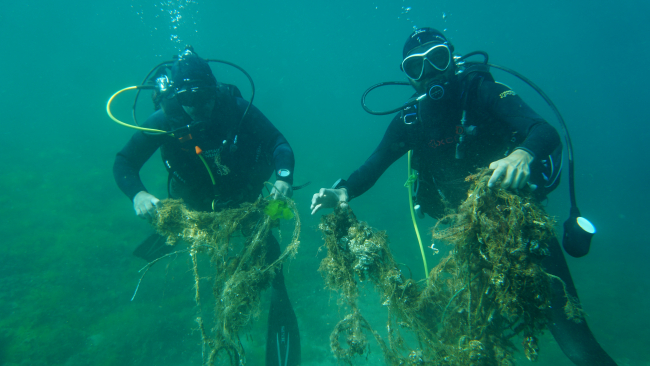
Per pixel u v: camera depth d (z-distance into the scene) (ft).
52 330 17.92
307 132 109.81
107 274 23.03
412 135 8.54
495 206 4.66
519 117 6.51
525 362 17.51
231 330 6.35
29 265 23.00
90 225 28.30
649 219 53.21
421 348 5.88
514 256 4.35
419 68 7.80
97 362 16.46
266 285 6.97
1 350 16.53
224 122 9.15
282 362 10.42
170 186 10.14
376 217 39.47
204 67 8.82
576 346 6.15
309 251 27.27
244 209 6.98
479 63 8.04
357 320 5.75
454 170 7.98
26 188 34.24
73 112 67.05
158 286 21.83
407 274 26.91
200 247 6.78
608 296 27.40
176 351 17.65
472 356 4.92
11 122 58.75
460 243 4.97
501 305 4.54
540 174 6.73
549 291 4.44
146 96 80.02
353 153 76.89
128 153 9.10
